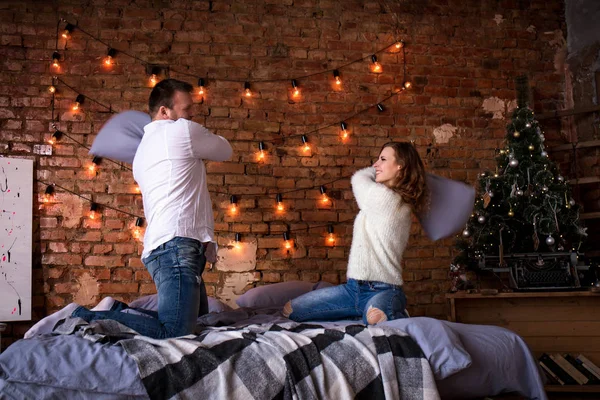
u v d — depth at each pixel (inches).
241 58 168.9
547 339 145.3
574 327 145.5
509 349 93.1
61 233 156.3
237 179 165.2
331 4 175.0
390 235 107.5
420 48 177.5
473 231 155.8
